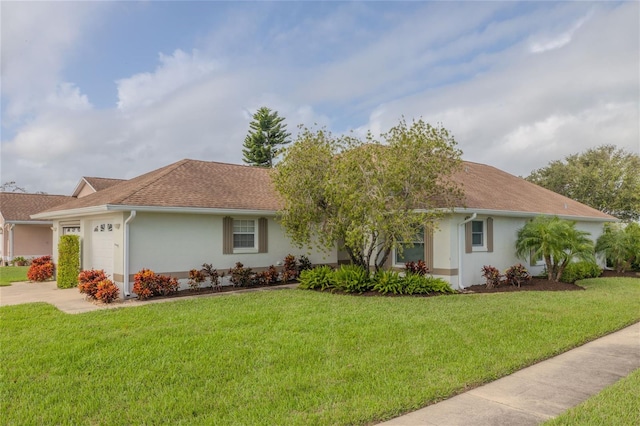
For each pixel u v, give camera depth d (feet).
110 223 43.09
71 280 47.34
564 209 59.82
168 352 20.68
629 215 96.89
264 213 46.21
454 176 53.78
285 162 41.86
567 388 16.63
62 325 26.66
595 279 53.31
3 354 20.62
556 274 48.85
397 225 37.40
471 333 24.27
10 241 92.48
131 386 16.65
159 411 14.43
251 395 15.71
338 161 39.37
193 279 40.91
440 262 43.11
